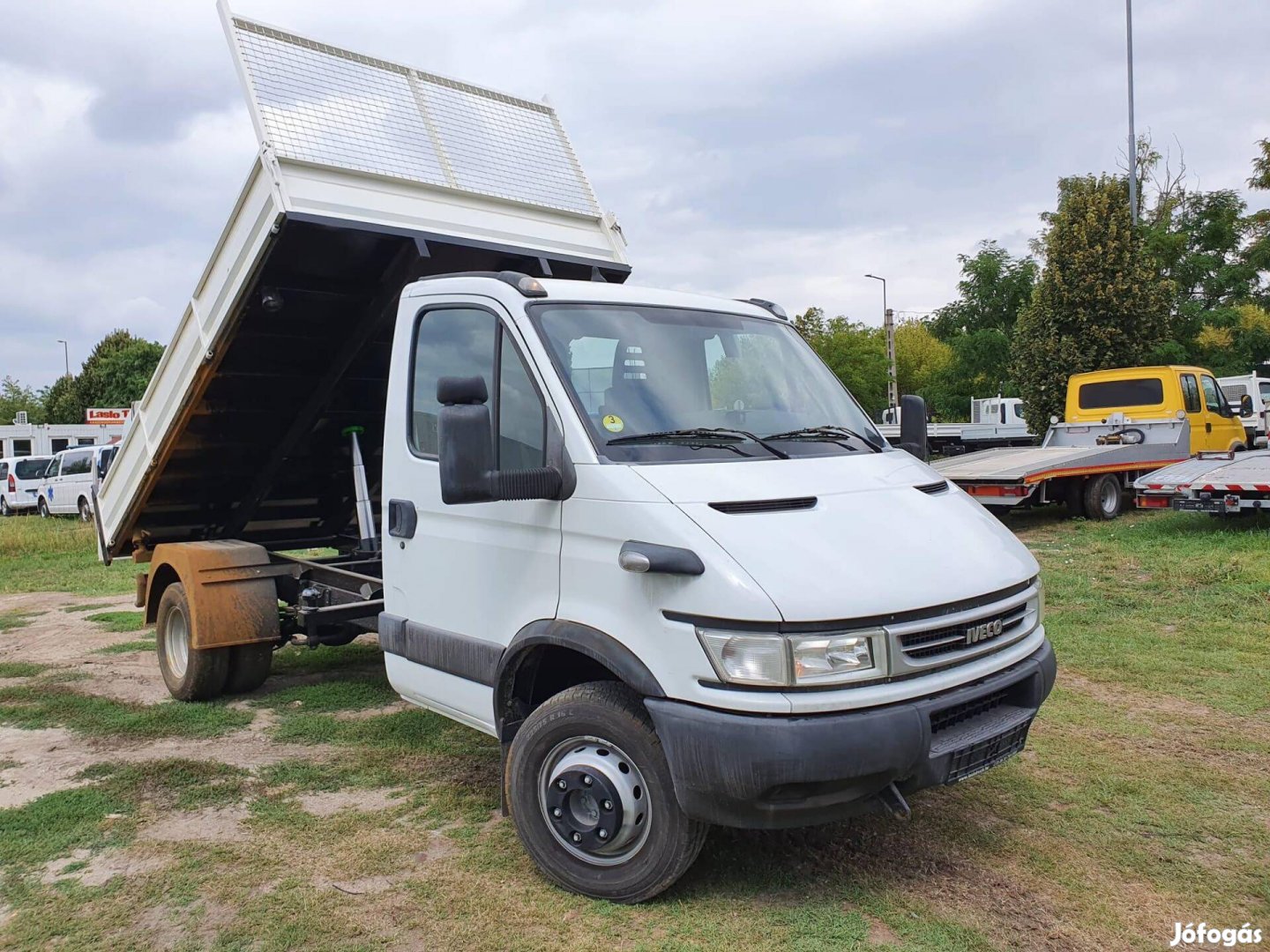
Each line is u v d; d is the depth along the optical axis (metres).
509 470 4.12
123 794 5.06
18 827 4.69
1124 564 10.75
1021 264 36.75
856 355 42.53
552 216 6.51
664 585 3.58
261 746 5.89
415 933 3.67
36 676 7.77
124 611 10.95
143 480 6.92
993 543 4.12
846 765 3.33
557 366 4.17
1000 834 4.41
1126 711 6.07
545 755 4.01
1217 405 17.66
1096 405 17.52
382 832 4.58
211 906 3.91
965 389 37.31
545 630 3.97
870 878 4.01
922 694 3.52
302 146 5.33
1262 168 27.25
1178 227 35.16
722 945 3.54
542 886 4.02
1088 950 3.49
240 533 7.85
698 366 4.59
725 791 3.39
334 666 7.91
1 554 17.19
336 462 7.54
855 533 3.74
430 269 5.80
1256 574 9.71
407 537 4.87
